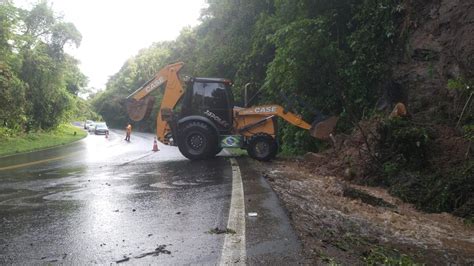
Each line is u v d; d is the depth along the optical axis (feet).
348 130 43.45
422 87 36.40
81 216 18.44
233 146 44.88
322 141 46.50
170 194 23.52
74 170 36.60
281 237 14.90
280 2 55.11
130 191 24.73
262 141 43.11
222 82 45.96
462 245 16.94
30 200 22.20
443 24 36.22
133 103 48.14
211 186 26.18
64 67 124.98
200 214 18.49
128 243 14.42
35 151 67.10
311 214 19.47
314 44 45.32
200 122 44.57
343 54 44.98
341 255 13.84
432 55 36.47
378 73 41.68
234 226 16.37
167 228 16.26
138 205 20.65
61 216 18.47
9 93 84.33
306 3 48.75
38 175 33.24
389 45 41.39
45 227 16.61
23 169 38.17
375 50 41.93
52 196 23.36
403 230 18.53
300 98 46.70
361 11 44.19
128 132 109.70
